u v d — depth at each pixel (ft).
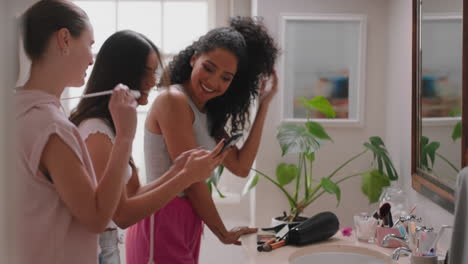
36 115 3.27
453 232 4.25
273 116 9.04
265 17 8.91
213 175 8.37
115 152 3.55
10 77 1.08
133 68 4.58
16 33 1.24
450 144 5.89
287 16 8.87
